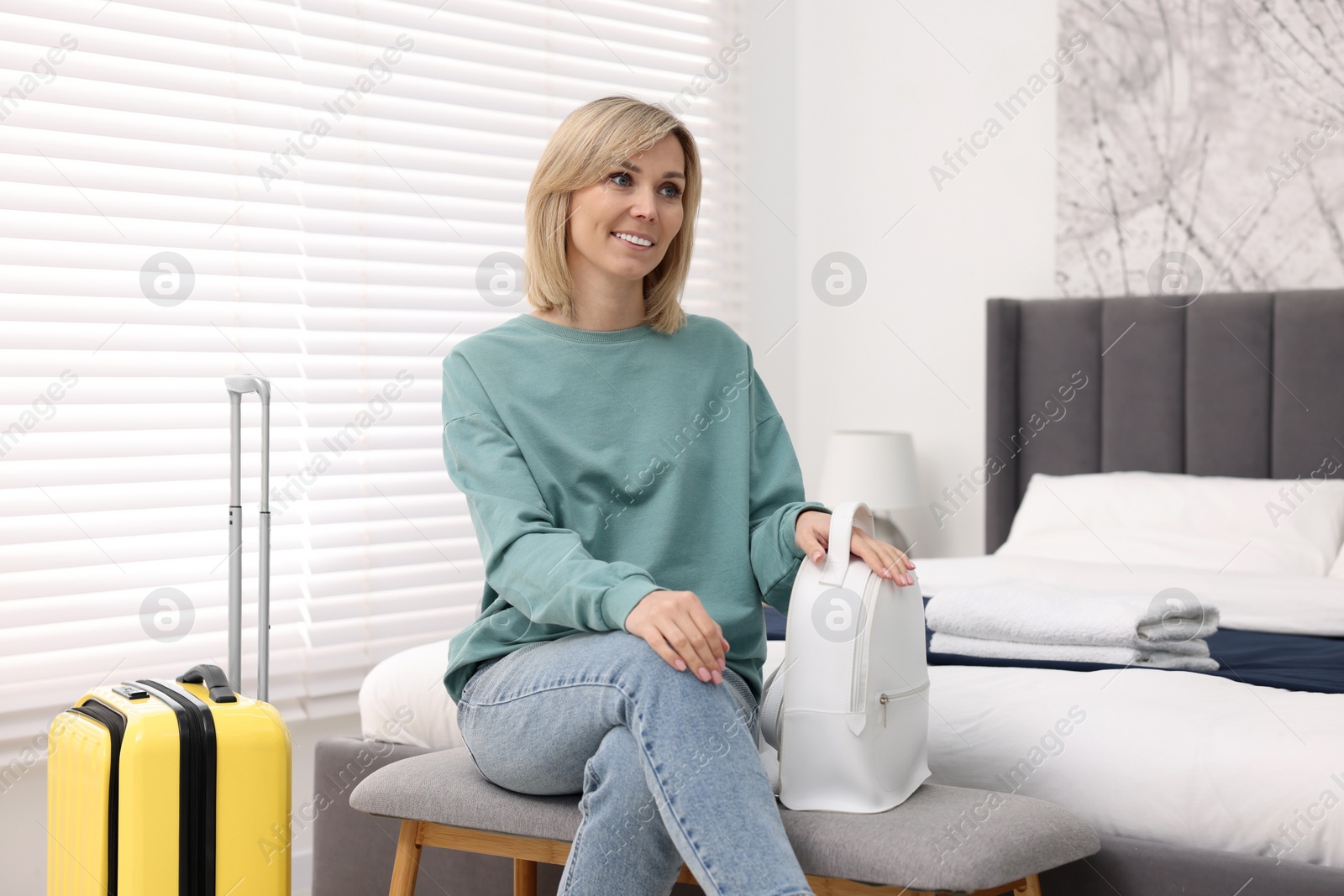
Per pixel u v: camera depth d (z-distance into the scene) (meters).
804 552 1.40
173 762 1.50
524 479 1.40
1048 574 2.38
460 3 3.12
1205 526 2.70
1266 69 2.87
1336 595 2.10
